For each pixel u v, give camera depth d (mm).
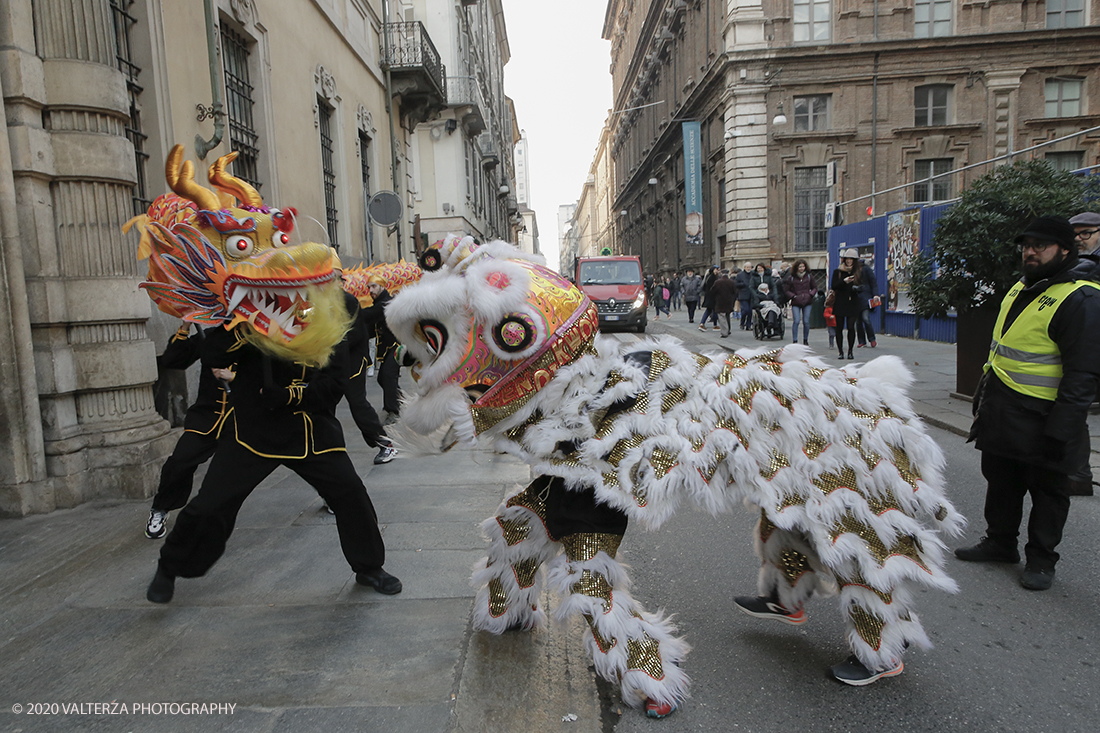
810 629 2959
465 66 24781
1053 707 2375
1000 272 6188
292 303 2613
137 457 4613
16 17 4273
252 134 8508
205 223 2555
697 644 2842
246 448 2900
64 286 4465
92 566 3561
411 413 2320
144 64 6125
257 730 2197
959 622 3027
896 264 14172
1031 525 3367
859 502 2256
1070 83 24297
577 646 2777
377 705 2324
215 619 2973
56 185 4469
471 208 25109
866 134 24594
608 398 2236
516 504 2645
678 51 35062
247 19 8125
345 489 3072
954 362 10227
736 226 25312
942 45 23891
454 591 3221
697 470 2182
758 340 14711
